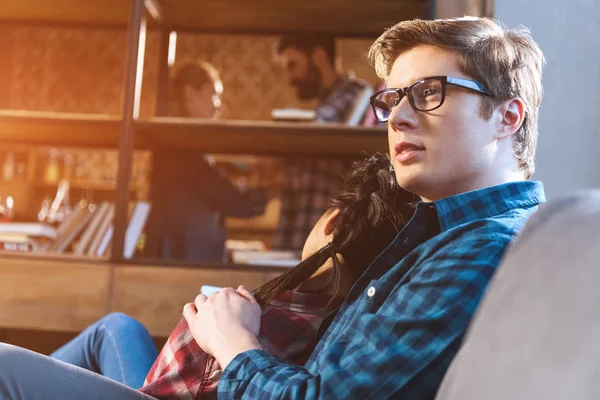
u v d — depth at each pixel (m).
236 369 0.86
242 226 4.55
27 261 2.24
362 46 4.70
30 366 0.87
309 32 2.78
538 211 0.45
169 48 2.80
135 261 2.24
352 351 0.80
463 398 0.39
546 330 0.35
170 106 2.75
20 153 3.77
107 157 4.56
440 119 0.90
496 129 0.93
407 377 0.76
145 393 1.03
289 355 1.02
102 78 4.93
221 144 2.62
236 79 5.05
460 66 0.91
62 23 2.83
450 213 0.91
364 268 1.12
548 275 0.38
